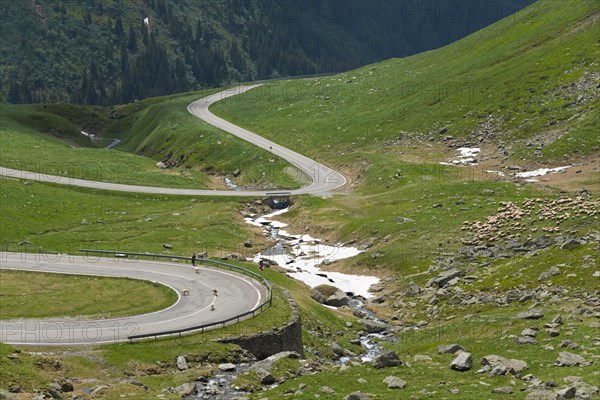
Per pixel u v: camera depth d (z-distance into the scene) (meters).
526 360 58.09
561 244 91.50
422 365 60.16
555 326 66.44
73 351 63.81
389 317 88.06
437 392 52.00
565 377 52.50
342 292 93.75
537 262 88.62
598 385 50.22
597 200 108.75
